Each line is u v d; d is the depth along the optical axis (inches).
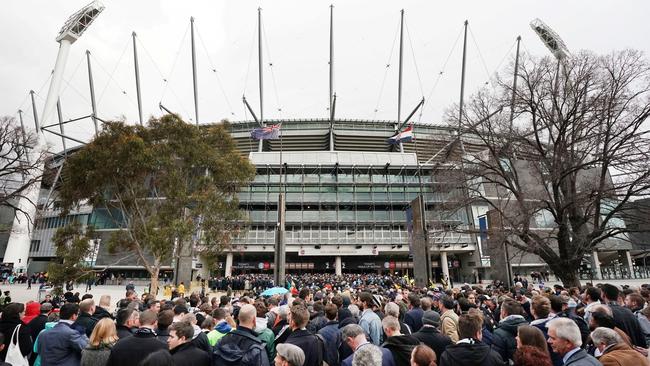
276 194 2160.4
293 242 2033.7
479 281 1991.9
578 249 760.3
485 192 1990.7
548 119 784.3
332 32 2618.1
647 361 131.3
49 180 1140.5
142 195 904.3
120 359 144.0
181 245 919.0
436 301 376.2
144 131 912.3
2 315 219.3
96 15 2662.4
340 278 1520.7
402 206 2171.5
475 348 139.7
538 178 892.0
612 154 697.6
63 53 2591.0
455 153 935.7
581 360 128.4
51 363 180.9
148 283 1818.4
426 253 967.6
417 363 119.0
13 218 2197.3
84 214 2142.0
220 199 942.4
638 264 2529.5
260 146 2477.9
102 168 842.2
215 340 203.5
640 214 734.5
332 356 200.4
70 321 195.6
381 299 345.1
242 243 1951.3
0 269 1990.7
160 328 194.9
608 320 175.2
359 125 2790.4
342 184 2193.7
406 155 2321.6
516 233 790.5
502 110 858.8
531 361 106.0
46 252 2326.5
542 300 209.8
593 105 729.6
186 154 913.5
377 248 2038.6
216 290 1429.6
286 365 126.6
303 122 2778.1
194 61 2532.0
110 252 900.0
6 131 988.6
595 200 746.8
